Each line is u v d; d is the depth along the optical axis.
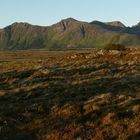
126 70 39.75
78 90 28.31
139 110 19.86
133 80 31.02
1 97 28.52
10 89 33.72
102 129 17.77
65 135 17.36
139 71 38.06
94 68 43.62
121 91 26.44
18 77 42.16
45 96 27.53
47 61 63.09
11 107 24.02
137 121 18.17
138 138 16.12
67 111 21.39
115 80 32.81
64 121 19.72
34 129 18.89
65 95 26.84
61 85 31.91
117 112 19.83
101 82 31.94
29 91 30.39
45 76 40.19
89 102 22.98
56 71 43.31
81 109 21.64
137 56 52.00
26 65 62.53
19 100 26.89
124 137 16.36
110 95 24.39
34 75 41.38
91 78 35.53
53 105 23.50
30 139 17.59
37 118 20.86
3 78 42.28
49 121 20.00
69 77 37.66
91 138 16.66
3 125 19.44
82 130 17.89
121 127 17.56
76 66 47.69
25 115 21.45
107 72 39.59
